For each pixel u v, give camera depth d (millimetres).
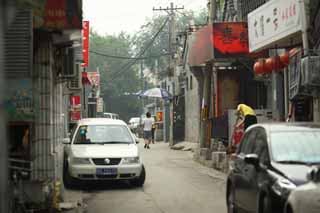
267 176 8945
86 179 17016
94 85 49344
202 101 28875
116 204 14375
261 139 10086
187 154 32000
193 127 38094
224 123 23750
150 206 13969
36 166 12781
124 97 92500
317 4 14617
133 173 17250
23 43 10523
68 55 15531
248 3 24141
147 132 38000
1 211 3703
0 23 3736
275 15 17062
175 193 16219
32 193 11914
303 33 14875
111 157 17109
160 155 31250
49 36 12711
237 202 10664
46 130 12820
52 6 11320
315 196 7609
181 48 44781
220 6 31297
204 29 23516
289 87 16781
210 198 15156
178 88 42656
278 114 20594
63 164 17875
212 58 22172
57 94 16125
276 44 17844
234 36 21875
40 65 12742
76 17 11391
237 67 26828
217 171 22234
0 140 3664
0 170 3670
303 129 9914
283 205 8195
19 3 8461
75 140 18188
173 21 48188
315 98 15406
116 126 18828
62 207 13117
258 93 27016
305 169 8734
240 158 10930
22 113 12117
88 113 49719
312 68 13750
